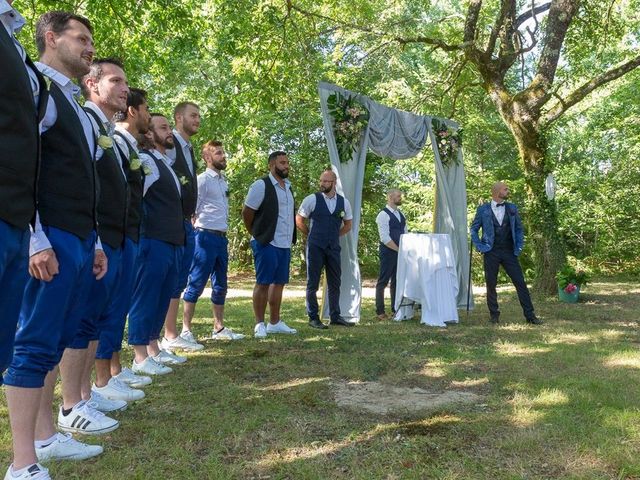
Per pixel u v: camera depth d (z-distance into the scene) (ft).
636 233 59.26
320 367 15.35
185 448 9.39
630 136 58.44
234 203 66.74
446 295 24.22
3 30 5.99
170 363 15.42
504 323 24.53
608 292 39.19
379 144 27.07
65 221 7.95
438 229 31.07
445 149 31.17
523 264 57.41
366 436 10.08
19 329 7.62
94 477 8.14
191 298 18.47
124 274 11.59
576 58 43.16
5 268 6.02
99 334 10.83
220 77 49.19
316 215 22.67
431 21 42.65
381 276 26.30
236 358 16.28
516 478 8.32
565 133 62.08
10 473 7.45
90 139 8.73
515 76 61.41
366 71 53.26
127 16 28.12
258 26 31.89
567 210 58.70
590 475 8.46
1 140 5.86
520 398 12.41
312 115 57.06
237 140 39.99
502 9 35.29
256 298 20.10
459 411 11.60
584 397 12.39
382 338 20.02
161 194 13.71
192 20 29.89
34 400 7.57
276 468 8.70
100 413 10.12
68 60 8.26
